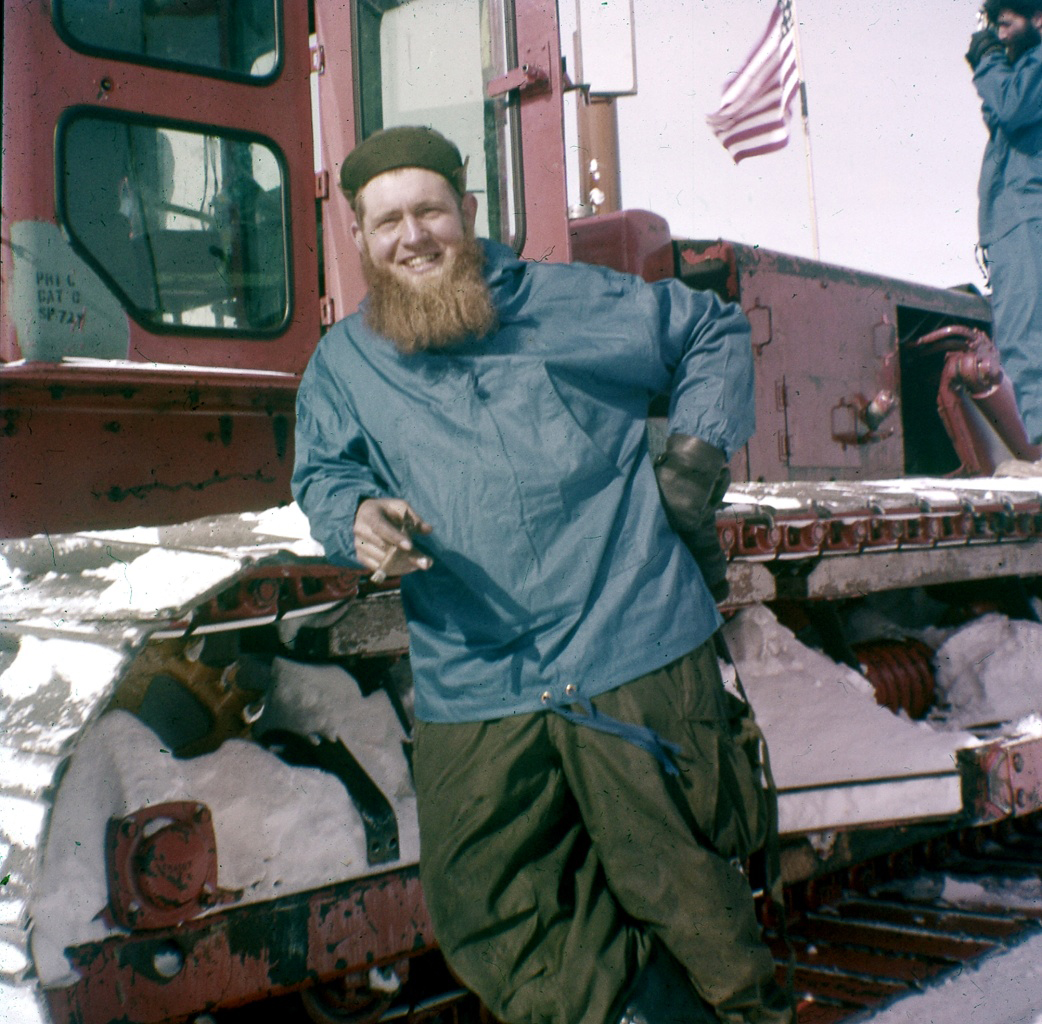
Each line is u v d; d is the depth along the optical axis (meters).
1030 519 3.63
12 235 2.23
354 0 2.86
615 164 4.68
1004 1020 2.19
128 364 2.23
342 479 1.68
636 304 1.70
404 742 2.12
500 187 3.04
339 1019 1.92
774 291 3.90
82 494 2.17
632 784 1.59
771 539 2.70
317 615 2.05
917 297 4.78
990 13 3.99
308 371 1.82
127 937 1.59
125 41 2.40
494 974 1.66
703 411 1.69
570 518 1.62
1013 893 3.10
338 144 2.83
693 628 1.70
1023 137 4.02
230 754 1.80
